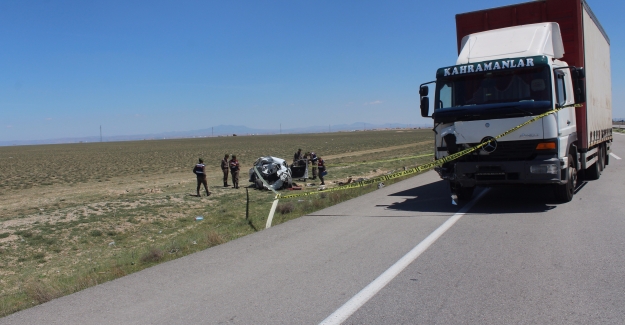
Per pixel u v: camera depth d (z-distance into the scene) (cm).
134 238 1278
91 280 682
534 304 487
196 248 872
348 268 646
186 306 524
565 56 1204
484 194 1336
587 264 623
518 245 738
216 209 1662
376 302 509
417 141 9088
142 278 648
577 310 468
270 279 611
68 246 1198
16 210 1923
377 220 1010
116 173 3912
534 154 1012
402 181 1853
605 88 1623
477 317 457
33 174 3978
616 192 1248
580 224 876
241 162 4925
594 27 1379
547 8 1211
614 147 3142
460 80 1079
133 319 491
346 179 2375
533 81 1008
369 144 8369
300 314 483
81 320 496
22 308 577
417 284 564
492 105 1023
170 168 4359
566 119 1069
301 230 941
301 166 2439
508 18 1259
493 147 1028
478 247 734
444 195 1370
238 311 500
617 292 514
